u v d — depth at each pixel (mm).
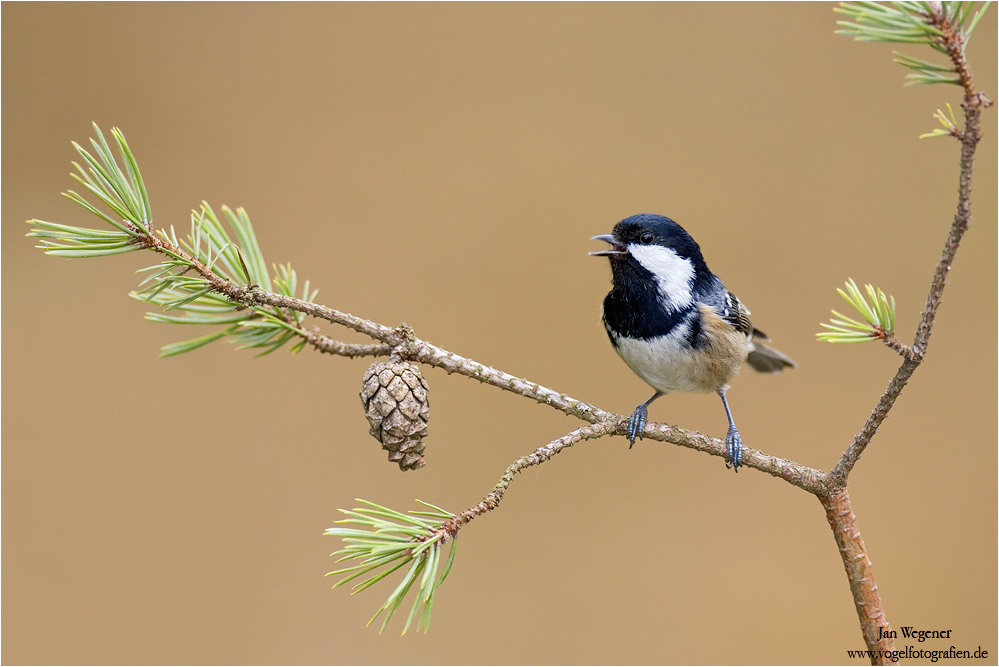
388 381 5035
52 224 4613
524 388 5805
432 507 4582
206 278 5047
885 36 3957
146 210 4789
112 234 4746
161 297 5223
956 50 3910
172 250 4910
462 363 5602
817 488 5402
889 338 4668
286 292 5801
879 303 4660
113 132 4645
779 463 5602
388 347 5508
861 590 5312
